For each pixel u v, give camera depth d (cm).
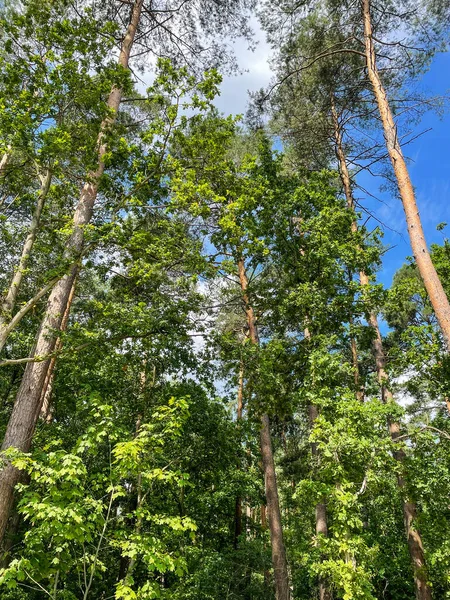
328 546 818
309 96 1547
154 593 552
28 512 529
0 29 1029
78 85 889
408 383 1116
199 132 1093
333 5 1323
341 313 1195
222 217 1202
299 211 1395
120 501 1096
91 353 927
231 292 1445
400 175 1078
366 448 823
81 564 596
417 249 991
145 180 1034
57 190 1024
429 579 1034
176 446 1228
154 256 1030
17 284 845
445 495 954
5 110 820
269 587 1259
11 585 499
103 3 1370
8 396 1470
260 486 1753
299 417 1872
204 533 1577
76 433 1088
